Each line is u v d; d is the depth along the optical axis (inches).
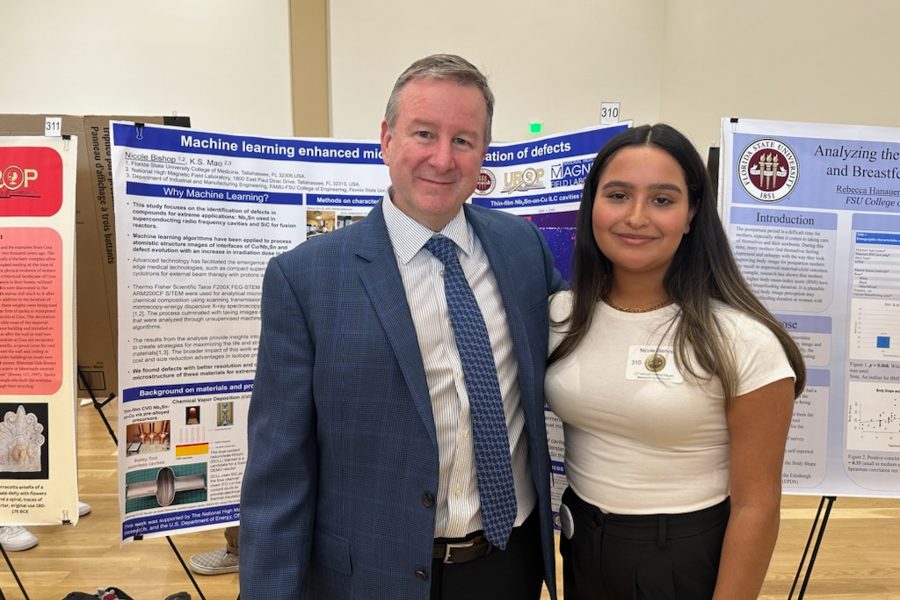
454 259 48.8
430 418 44.6
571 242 75.8
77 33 182.9
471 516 47.1
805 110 130.3
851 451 69.0
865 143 68.4
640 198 46.3
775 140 67.9
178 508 72.9
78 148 79.0
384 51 191.2
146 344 70.1
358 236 48.5
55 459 68.1
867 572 107.7
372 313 45.8
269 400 47.4
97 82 184.7
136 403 70.0
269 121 189.5
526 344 49.9
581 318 51.3
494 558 49.2
